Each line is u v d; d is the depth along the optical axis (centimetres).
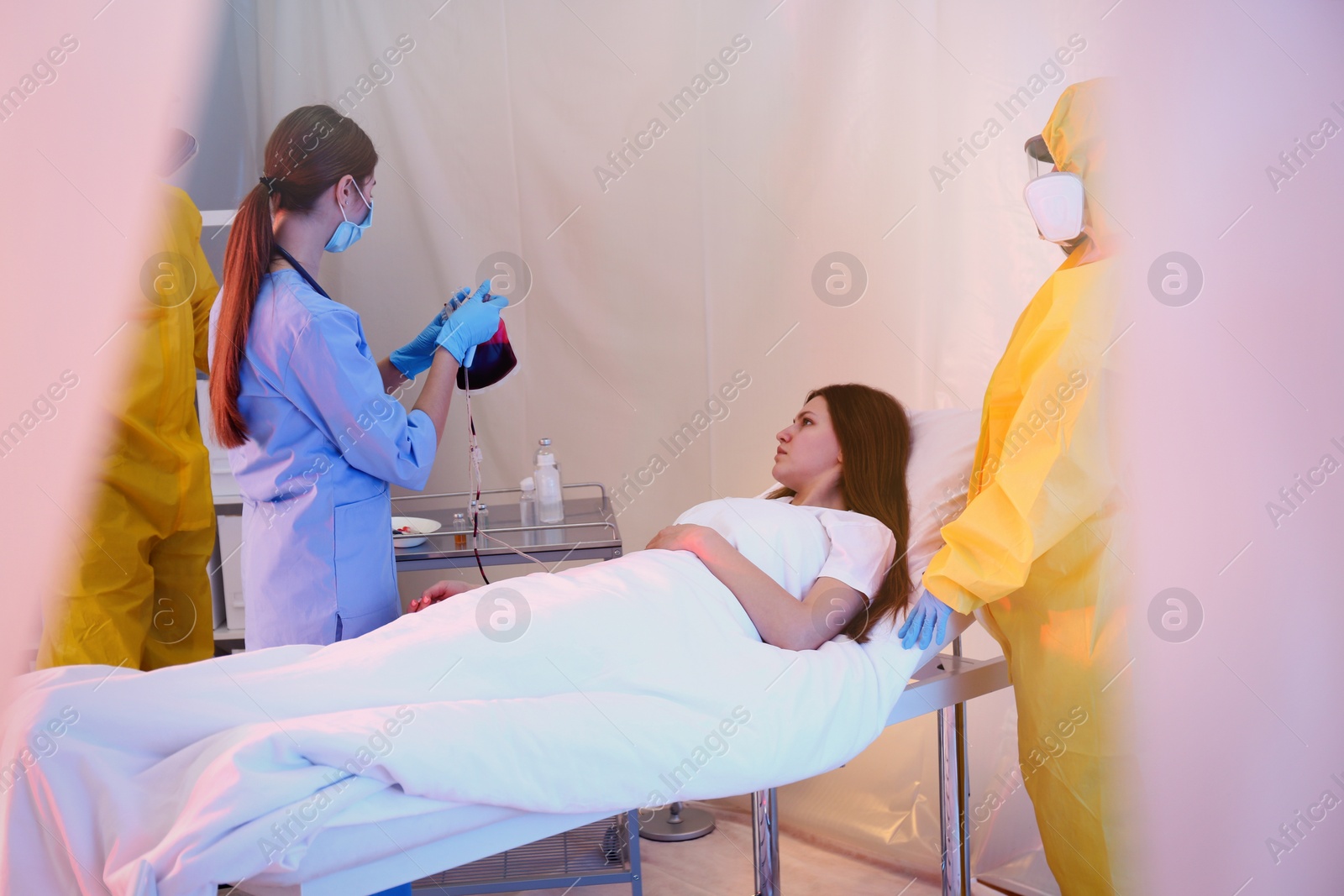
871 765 218
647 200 240
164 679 117
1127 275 151
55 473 114
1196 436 149
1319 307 144
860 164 213
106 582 179
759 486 236
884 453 176
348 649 127
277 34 249
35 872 108
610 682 133
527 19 242
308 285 150
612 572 148
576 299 249
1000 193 193
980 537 149
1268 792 149
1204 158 149
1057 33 180
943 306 204
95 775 107
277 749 105
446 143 250
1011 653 164
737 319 233
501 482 260
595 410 251
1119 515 150
